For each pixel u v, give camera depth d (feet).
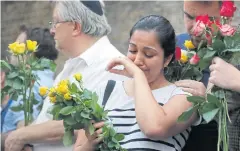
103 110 12.51
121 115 12.82
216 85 12.30
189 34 14.23
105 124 12.44
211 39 12.51
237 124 12.62
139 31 12.91
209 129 13.12
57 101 12.58
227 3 12.84
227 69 12.24
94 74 15.19
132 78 13.34
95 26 15.76
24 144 15.30
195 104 12.17
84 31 15.75
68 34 15.76
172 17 28.19
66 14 15.72
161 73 13.09
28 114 15.65
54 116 12.64
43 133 15.03
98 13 15.88
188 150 13.24
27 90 17.02
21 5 34.81
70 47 15.81
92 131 12.33
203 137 13.15
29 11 34.53
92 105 12.44
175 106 12.50
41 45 20.25
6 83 15.38
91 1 15.83
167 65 13.34
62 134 14.96
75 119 12.42
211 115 12.01
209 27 12.54
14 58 16.89
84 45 15.76
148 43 12.78
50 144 15.21
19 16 34.76
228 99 12.50
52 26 16.07
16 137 15.28
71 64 15.66
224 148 12.13
